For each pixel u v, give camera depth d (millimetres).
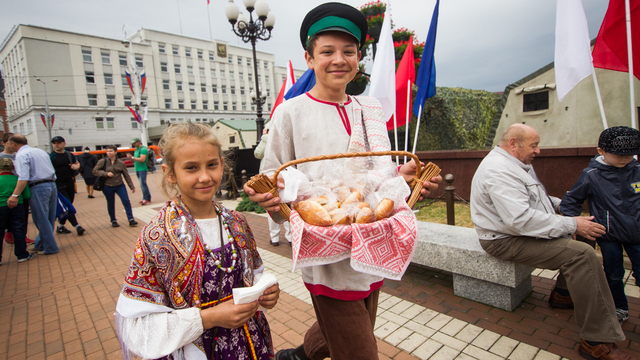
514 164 2600
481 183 2711
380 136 1531
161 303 1135
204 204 1331
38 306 3465
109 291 3783
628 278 3361
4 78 46781
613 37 3447
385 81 4770
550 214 2404
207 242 1284
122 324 1104
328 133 1481
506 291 2846
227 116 55812
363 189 1438
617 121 6227
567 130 6852
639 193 2412
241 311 1135
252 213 7742
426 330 2643
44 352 2641
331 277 1404
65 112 40500
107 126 43625
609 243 2533
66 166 6648
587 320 2174
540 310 2850
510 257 2613
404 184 1388
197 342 1177
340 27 1369
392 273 1240
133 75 26812
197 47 51625
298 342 2588
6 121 51562
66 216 6430
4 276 4430
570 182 5223
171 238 1154
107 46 42906
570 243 2291
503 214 2514
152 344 1052
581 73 3525
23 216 5016
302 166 1502
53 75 39594
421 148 8969
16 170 4773
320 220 1242
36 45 38375
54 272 4523
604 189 2496
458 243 3115
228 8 9172
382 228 1230
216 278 1257
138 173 10180
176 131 1247
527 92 7398
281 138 1521
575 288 2217
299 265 1219
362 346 1371
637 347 2344
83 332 2918
